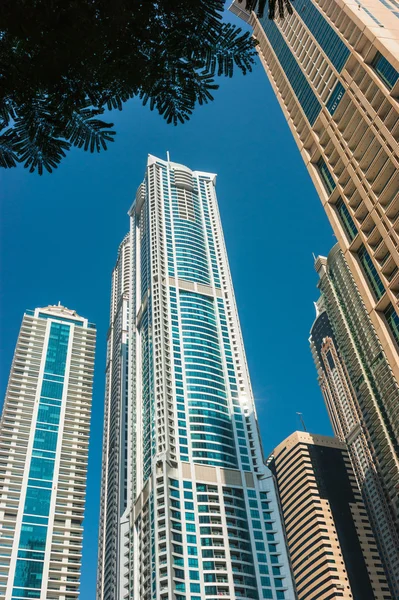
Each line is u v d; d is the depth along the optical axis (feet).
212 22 23.40
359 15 281.54
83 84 23.12
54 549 472.44
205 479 508.53
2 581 436.35
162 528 458.09
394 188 228.43
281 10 23.72
